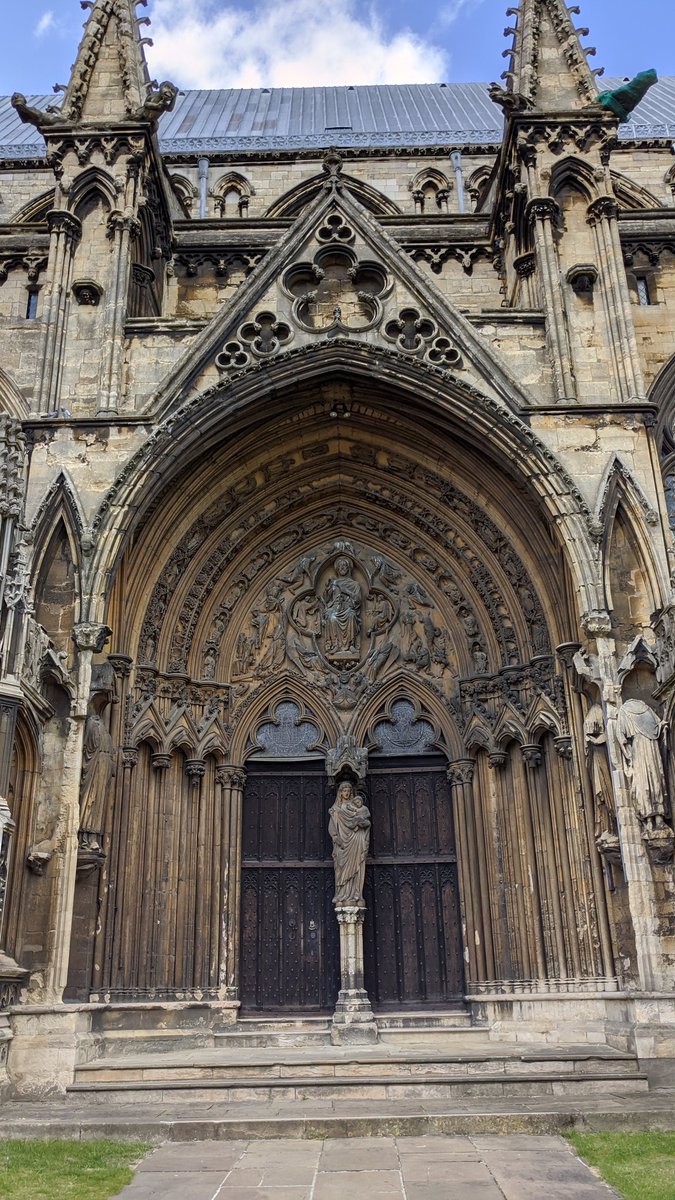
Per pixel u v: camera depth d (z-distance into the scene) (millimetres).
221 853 20234
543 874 18969
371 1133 11734
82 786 17000
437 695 21312
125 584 19781
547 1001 17859
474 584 21406
